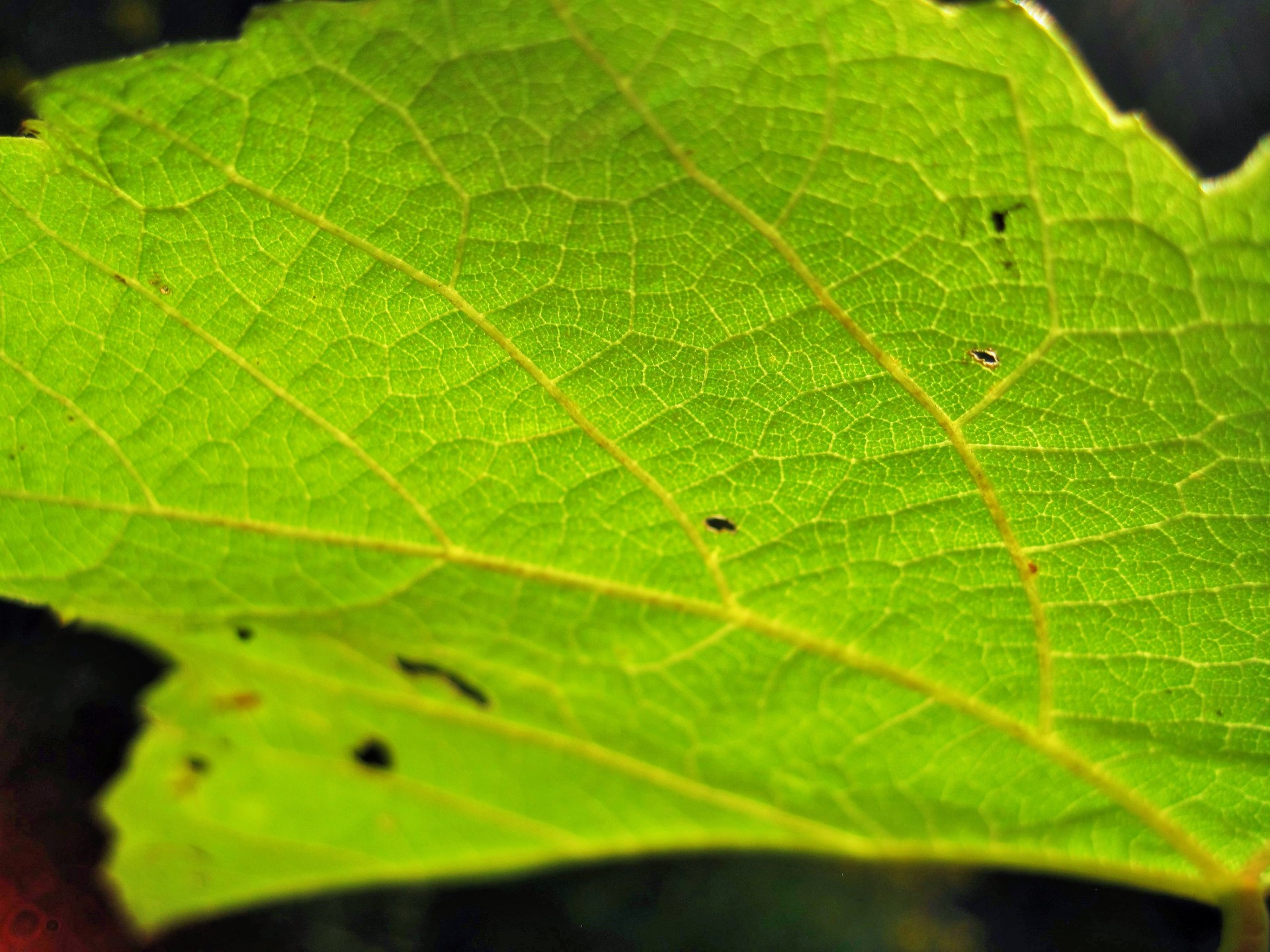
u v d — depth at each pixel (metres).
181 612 0.16
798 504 0.15
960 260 0.14
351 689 0.16
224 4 0.38
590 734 0.16
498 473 0.15
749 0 0.14
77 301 0.15
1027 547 0.15
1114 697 0.15
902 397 0.15
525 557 0.16
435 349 0.15
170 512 0.15
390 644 0.16
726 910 0.32
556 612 0.16
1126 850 0.16
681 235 0.15
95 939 0.27
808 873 0.33
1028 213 0.14
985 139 0.14
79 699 0.29
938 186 0.14
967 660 0.15
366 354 0.15
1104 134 0.14
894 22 0.14
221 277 0.15
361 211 0.15
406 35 0.14
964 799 0.16
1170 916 0.28
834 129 0.14
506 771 0.16
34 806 0.28
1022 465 0.15
